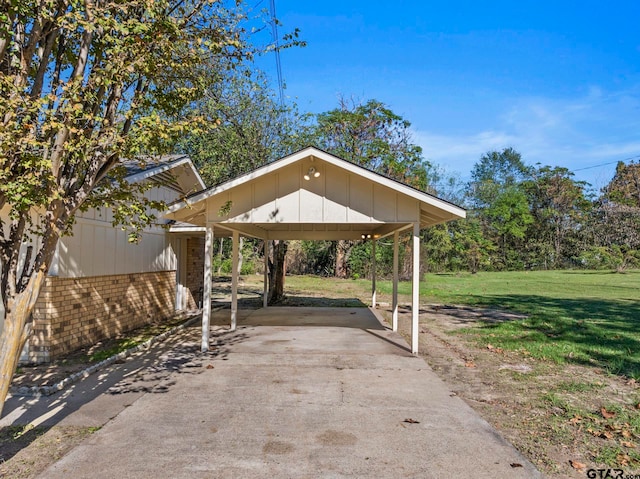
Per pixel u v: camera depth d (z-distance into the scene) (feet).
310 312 41.34
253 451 11.30
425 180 82.79
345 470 10.26
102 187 12.98
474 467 10.43
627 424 13.46
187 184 38.45
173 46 12.80
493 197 133.39
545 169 138.51
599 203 125.49
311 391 16.72
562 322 33.96
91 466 10.41
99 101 11.98
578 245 125.59
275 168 21.95
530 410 14.82
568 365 21.18
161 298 36.09
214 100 40.42
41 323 20.99
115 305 28.27
